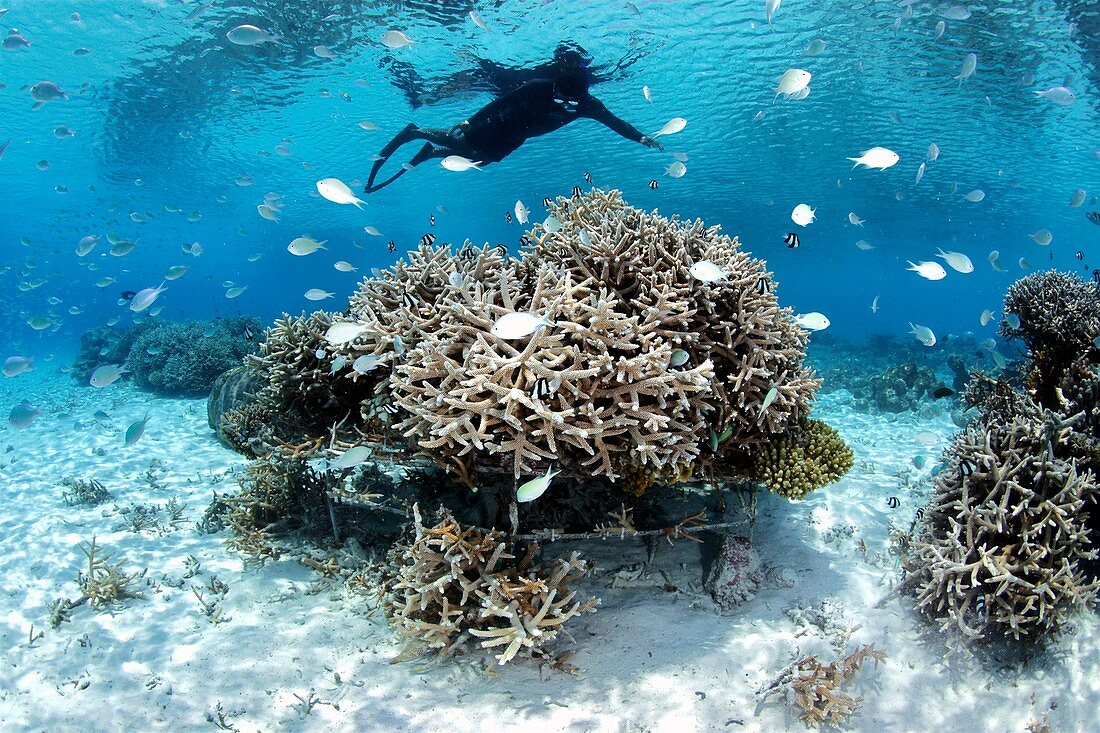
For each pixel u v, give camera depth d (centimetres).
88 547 620
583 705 373
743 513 570
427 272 477
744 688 387
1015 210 3023
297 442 547
